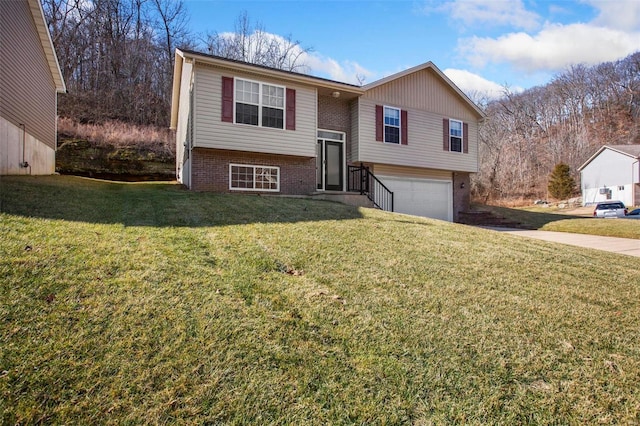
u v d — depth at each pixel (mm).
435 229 7133
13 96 9477
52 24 24203
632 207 30781
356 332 2861
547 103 51812
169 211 6324
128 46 27344
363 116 13266
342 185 13359
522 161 43562
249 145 10891
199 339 2523
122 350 2320
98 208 6105
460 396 2283
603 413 2219
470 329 3074
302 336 2725
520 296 3869
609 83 51906
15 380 1996
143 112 25312
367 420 2041
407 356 2625
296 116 11711
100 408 1912
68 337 2365
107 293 2930
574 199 35750
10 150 9320
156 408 1954
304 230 5773
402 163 14062
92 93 24250
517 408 2219
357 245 5223
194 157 10656
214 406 2014
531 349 2844
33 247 3576
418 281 4039
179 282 3291
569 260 5699
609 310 3715
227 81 10672
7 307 2559
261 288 3414
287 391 2178
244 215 6559
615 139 47125
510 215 16656
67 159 17484
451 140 15562
